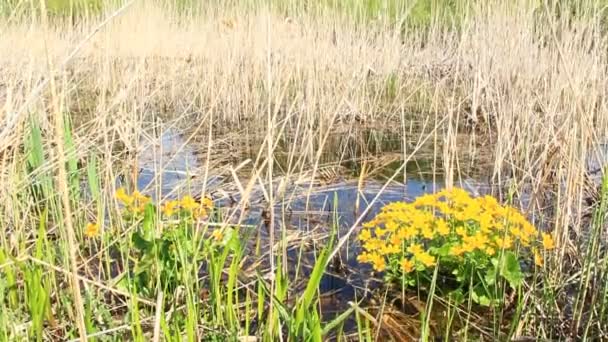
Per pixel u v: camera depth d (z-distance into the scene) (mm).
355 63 6562
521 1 5738
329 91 5871
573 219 3176
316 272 1911
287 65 6062
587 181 3938
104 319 2281
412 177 4844
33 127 3402
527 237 2691
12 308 2279
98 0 5789
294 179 4570
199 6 7820
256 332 2225
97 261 3082
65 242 2570
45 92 3945
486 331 2535
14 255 2732
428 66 8297
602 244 2932
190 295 2107
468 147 5672
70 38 4082
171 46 7324
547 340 2352
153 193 4215
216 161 5156
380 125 6512
